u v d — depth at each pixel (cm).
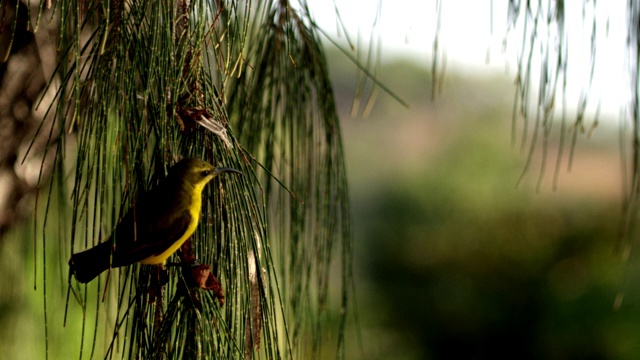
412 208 1067
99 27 384
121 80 383
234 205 388
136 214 386
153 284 387
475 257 1013
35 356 414
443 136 1184
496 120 1185
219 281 387
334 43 395
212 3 388
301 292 401
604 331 909
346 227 400
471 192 1067
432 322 991
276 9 398
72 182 410
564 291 952
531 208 1040
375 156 1170
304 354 402
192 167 387
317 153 400
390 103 1257
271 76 399
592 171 1088
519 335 959
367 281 1036
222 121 388
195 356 385
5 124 404
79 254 386
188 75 386
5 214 409
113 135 386
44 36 402
